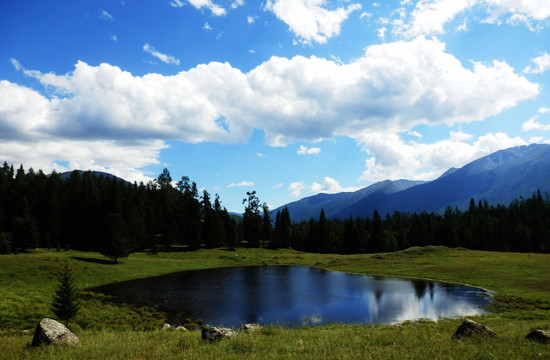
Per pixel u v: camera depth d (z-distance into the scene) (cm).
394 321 3538
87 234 10862
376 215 15938
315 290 5669
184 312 4028
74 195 11650
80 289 5284
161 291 5456
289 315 3894
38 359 1266
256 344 1443
